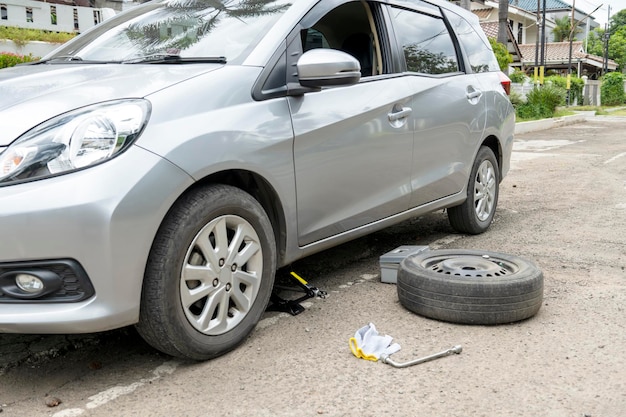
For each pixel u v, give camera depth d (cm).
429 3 481
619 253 471
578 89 3688
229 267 296
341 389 265
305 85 319
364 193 381
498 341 311
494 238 523
